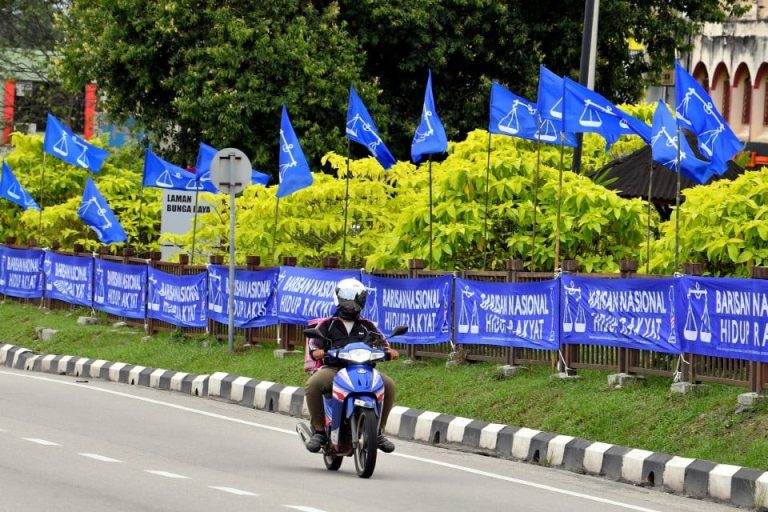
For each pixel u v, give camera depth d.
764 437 31.97
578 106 43.41
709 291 35.50
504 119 46.09
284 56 77.25
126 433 36.03
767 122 88.44
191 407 43.84
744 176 44.47
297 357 49.56
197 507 24.55
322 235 57.22
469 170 48.81
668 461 31.77
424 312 45.91
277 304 50.81
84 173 79.12
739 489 29.77
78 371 54.19
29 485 26.44
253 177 60.44
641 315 37.84
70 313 65.81
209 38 78.56
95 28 83.50
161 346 54.91
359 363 30.66
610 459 33.16
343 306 31.91
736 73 92.19
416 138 46.62
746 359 34.31
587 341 39.72
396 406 41.28
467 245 48.78
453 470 32.66
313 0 82.62
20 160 79.56
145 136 89.75
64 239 74.81
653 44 86.56
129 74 82.88
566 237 48.03
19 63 133.62
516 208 48.72
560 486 30.94
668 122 41.22
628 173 57.16
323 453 31.70
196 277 55.12
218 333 54.31
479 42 82.31
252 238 56.66
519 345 42.28
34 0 128.50
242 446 34.81
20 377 51.69
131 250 61.56
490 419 38.53
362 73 82.75
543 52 85.56
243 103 76.75
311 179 50.56
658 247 45.72
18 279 72.00
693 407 34.62
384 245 51.28
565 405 37.28
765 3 89.62
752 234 42.88
